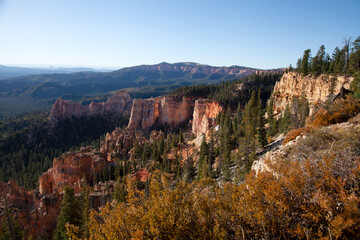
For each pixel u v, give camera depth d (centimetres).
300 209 941
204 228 1062
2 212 3503
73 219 3506
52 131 18438
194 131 14550
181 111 17888
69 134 18850
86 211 3722
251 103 5928
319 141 1527
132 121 18425
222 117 9738
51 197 4406
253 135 4872
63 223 3422
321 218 862
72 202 3628
